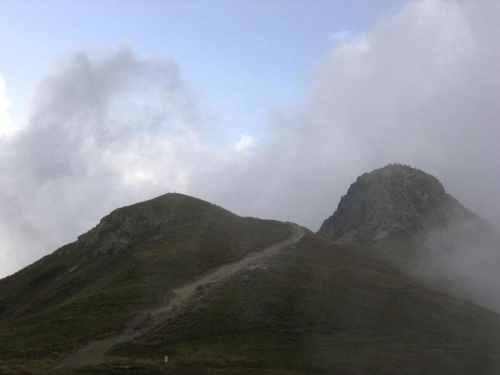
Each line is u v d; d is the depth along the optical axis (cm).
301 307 7062
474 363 5972
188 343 6078
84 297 8294
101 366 5116
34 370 4956
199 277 8638
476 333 6838
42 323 6775
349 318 6869
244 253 9825
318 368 5528
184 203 14188
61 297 10850
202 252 9869
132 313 6912
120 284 8638
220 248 10088
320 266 9012
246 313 6812
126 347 5862
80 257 13388
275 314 6844
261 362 5531
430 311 7388
